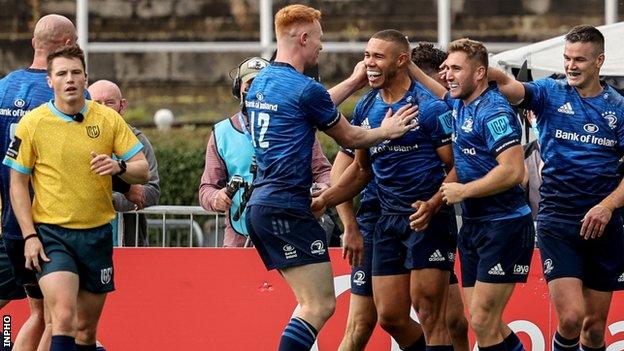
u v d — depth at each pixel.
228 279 29.81
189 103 66.94
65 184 24.98
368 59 26.08
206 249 29.78
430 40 66.25
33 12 66.69
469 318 28.83
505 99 25.94
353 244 27.80
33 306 27.16
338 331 29.80
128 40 66.56
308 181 25.44
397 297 27.14
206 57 67.06
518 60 34.00
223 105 66.94
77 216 25.02
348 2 66.38
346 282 29.81
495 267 25.94
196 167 52.56
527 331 29.80
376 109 26.70
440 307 26.72
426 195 26.53
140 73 66.94
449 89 26.41
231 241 30.14
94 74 66.56
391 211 26.84
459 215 31.94
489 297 26.08
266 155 25.23
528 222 26.14
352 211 28.00
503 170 25.12
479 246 26.22
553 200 27.17
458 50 25.64
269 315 29.78
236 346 29.78
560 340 27.16
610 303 28.27
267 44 61.19
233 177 29.17
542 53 34.12
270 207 25.05
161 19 66.81
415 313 29.22
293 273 25.25
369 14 66.38
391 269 27.05
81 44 58.25
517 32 66.19
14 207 25.08
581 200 26.92
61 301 24.56
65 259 24.84
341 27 66.38
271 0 63.56
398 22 66.38
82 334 25.83
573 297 26.78
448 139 26.42
